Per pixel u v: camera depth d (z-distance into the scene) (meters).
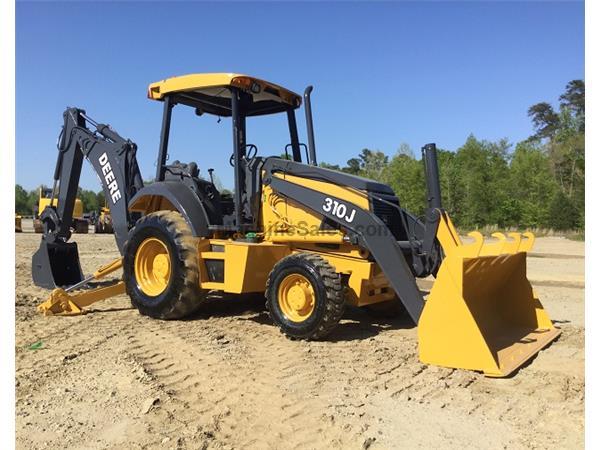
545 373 4.45
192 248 6.42
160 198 7.39
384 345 5.44
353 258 5.86
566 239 27.30
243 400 3.91
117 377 4.38
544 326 5.69
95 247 18.70
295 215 6.26
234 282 6.08
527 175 41.31
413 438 3.29
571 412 3.67
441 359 4.63
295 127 7.54
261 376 4.46
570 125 45.88
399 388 4.15
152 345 5.41
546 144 50.56
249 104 7.38
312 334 5.47
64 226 8.60
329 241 5.90
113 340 5.60
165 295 6.51
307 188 6.12
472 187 39.03
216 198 7.05
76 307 6.97
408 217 5.92
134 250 6.90
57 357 4.95
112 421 3.53
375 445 3.20
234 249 6.10
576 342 5.42
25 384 4.23
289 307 5.73
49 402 3.86
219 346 5.38
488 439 3.28
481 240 4.41
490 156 45.84
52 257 8.57
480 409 3.74
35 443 3.21
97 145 8.01
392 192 6.30
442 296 4.62
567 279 10.62
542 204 36.56
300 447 3.17
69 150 8.44
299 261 5.57
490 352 4.41
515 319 5.80
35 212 30.36
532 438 3.29
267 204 6.52
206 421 3.53
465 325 4.52
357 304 5.81
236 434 3.35
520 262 5.73
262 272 6.17
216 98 7.18
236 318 6.74
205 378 4.41
